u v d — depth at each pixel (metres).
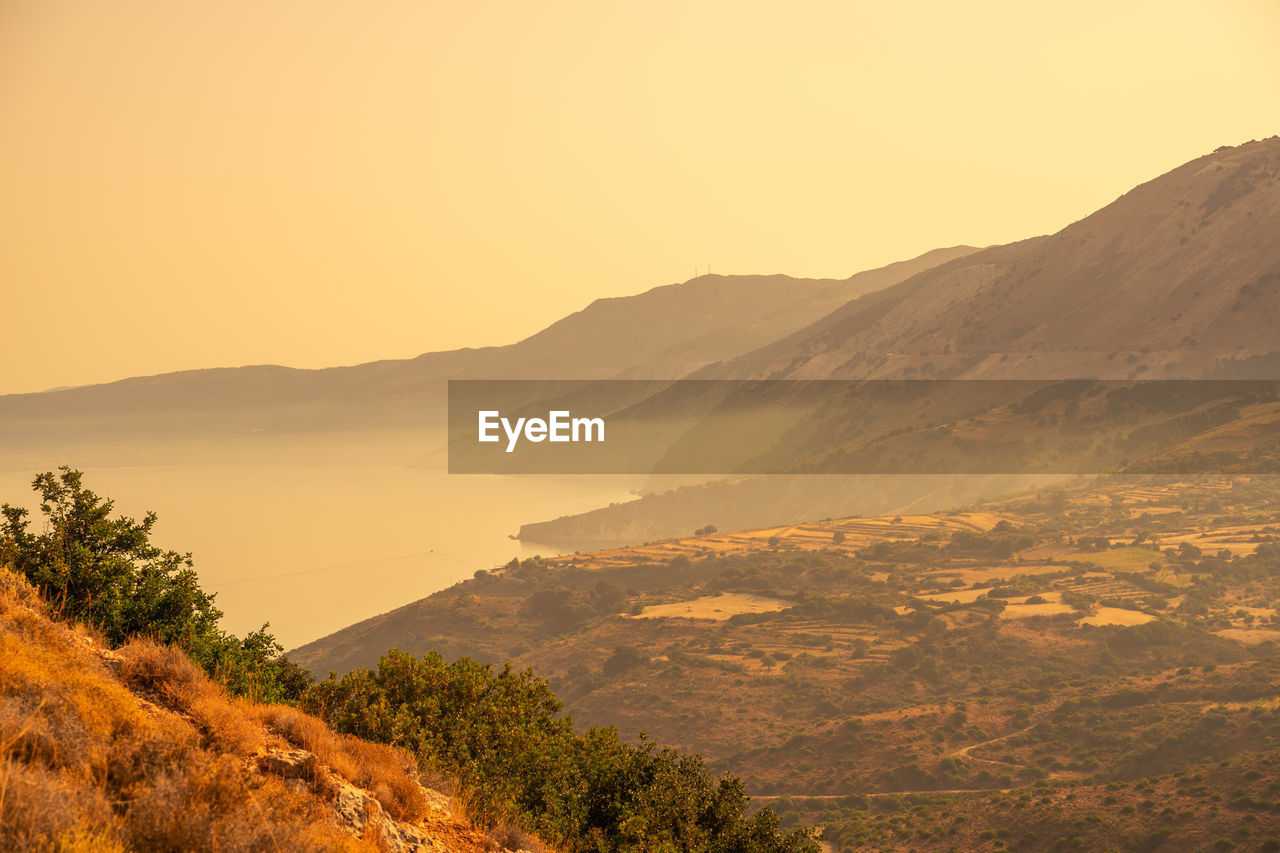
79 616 12.92
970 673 160.88
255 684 14.01
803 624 197.25
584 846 17.12
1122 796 95.94
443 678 19.06
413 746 15.61
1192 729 113.62
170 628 13.92
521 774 17.97
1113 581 199.75
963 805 104.81
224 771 8.41
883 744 130.50
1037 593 197.50
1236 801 87.56
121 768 8.06
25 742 7.63
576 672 185.88
